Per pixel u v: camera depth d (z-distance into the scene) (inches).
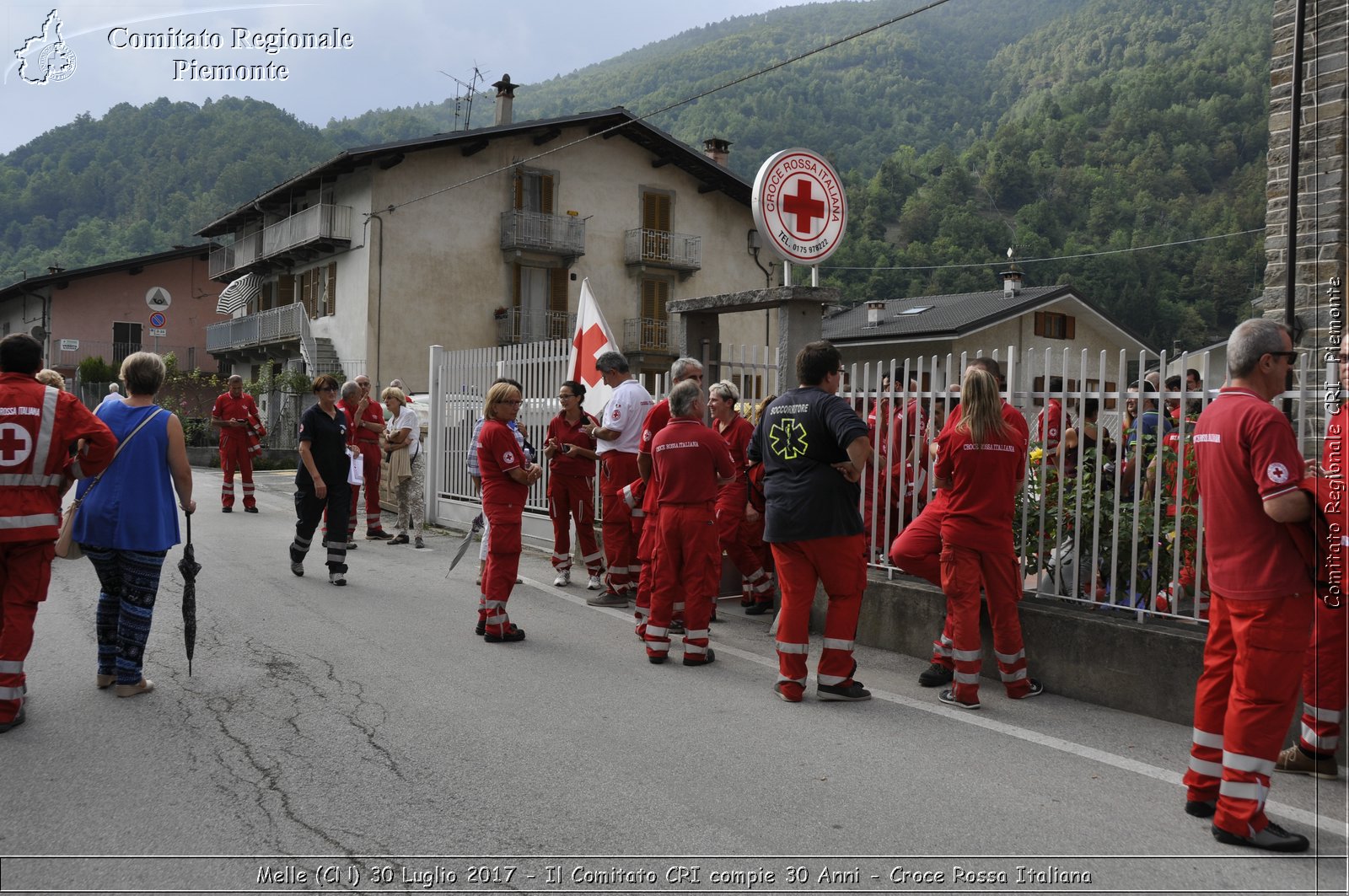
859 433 217.5
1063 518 247.6
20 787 169.0
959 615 223.5
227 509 589.6
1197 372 267.0
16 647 198.2
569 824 157.5
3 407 198.4
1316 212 294.0
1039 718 216.2
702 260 1413.6
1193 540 222.5
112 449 212.4
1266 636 152.1
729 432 323.0
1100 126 4217.5
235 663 248.7
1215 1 6373.0
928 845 152.3
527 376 473.4
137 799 164.9
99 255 2625.5
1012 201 3595.0
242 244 1525.6
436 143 1189.7
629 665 256.1
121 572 224.8
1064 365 242.4
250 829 154.5
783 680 227.8
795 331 318.3
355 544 467.8
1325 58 294.5
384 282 1189.1
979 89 7780.5
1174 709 213.5
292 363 1350.9
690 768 182.2
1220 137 3782.0
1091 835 156.5
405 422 466.9
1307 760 185.8
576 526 360.8
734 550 324.8
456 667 249.1
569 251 1282.0
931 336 1254.3
